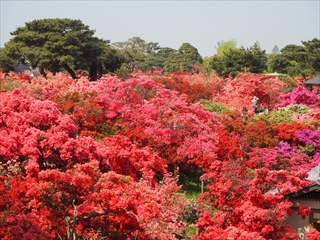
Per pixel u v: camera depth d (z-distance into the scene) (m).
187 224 28.11
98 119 35.25
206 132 35.91
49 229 19.98
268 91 69.31
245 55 98.25
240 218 21.94
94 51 77.94
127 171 28.42
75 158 26.44
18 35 75.19
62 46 72.94
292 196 23.94
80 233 20.38
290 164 35.09
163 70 139.75
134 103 39.28
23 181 20.98
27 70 118.50
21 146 26.27
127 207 19.84
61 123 28.34
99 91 39.94
